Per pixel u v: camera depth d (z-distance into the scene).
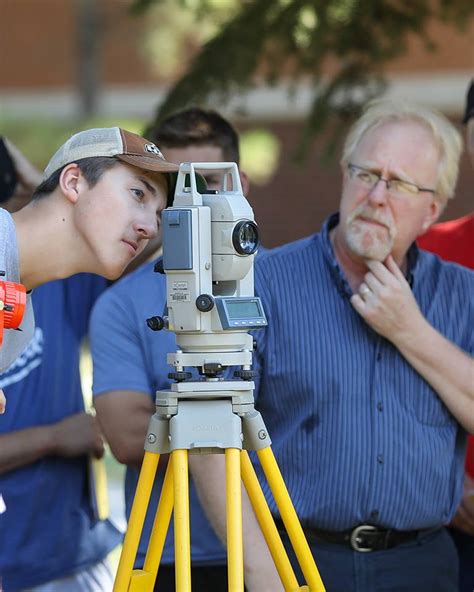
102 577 14.52
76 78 49.66
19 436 13.59
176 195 9.82
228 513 9.61
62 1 49.78
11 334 10.45
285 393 12.03
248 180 14.46
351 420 11.91
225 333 9.72
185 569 9.48
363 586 11.93
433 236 15.09
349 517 11.88
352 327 12.08
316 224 37.72
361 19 18.72
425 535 12.30
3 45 49.78
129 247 10.18
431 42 19.42
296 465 11.98
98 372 13.02
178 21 29.23
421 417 12.07
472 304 12.62
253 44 18.70
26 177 14.66
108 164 10.07
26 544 13.67
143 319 12.96
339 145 19.72
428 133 12.27
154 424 9.88
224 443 9.69
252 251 9.81
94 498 14.35
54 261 10.26
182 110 14.24
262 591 11.40
